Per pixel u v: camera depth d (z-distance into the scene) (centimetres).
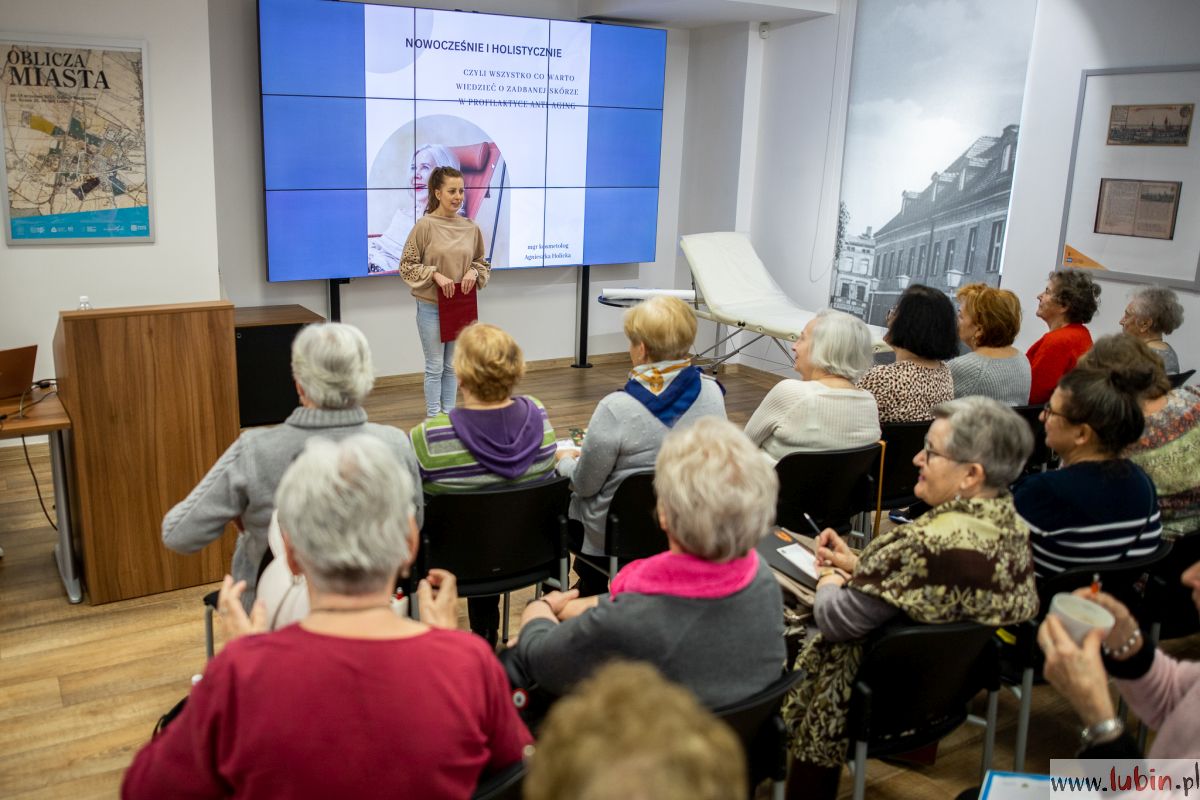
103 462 315
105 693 278
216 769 113
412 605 248
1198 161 441
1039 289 520
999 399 340
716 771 66
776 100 674
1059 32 495
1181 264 453
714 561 149
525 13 639
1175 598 242
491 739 125
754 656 154
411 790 112
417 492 227
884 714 192
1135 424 212
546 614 179
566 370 711
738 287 614
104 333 304
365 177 584
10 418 313
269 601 166
